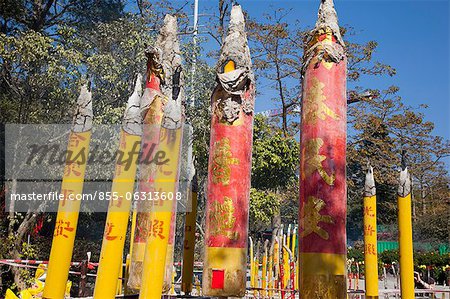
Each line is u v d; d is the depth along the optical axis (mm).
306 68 9031
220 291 9844
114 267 8086
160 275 7629
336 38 8992
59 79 20438
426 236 52219
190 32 23641
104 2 24969
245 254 10203
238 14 11070
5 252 19656
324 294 8047
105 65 20188
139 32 21766
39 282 12945
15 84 21625
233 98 10500
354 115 37062
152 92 10352
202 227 26375
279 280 17953
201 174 25750
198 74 23109
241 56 10648
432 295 20469
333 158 8523
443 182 58844
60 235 8117
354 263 28891
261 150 26969
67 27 21969
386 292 17250
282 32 30906
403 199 10219
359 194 51625
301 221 8562
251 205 26234
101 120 19141
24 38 19438
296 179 29312
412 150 43469
